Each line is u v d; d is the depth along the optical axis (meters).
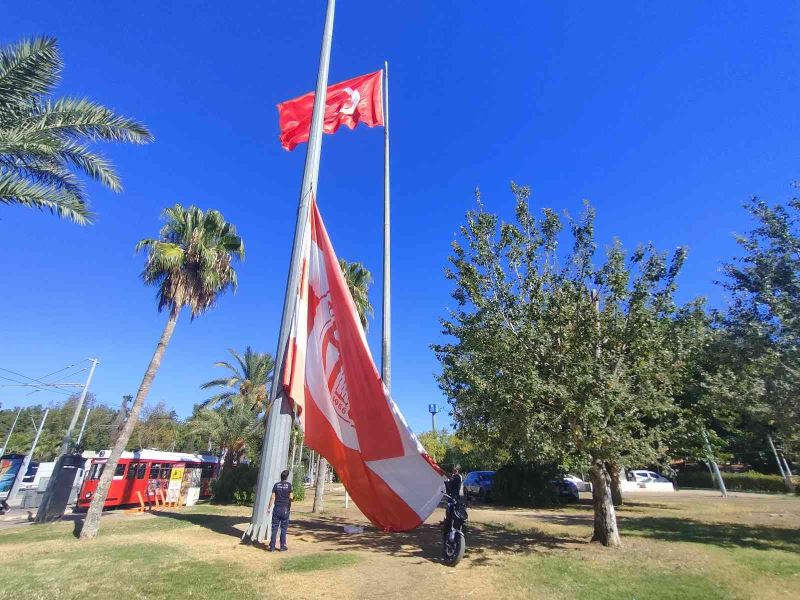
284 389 11.27
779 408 12.15
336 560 9.34
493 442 11.80
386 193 17.52
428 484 12.09
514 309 11.70
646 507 22.66
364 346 12.45
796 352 11.93
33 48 9.95
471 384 11.20
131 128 11.14
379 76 17.77
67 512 21.34
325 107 15.61
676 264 11.58
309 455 59.59
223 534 12.54
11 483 28.64
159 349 16.33
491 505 24.92
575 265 12.09
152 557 9.70
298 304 12.08
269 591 7.24
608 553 10.38
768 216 13.17
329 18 14.98
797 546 11.51
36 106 10.41
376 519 12.53
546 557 9.89
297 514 18.83
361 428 12.29
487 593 7.26
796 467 43.22
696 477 47.69
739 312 13.66
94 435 72.88
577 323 11.11
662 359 11.34
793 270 12.62
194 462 29.30
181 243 17.38
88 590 7.27
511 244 12.35
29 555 10.09
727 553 10.45
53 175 10.69
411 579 8.03
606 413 10.13
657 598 7.00
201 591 7.22
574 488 27.56
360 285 25.36
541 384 9.94
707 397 14.71
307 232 13.05
